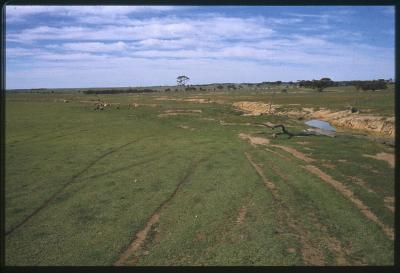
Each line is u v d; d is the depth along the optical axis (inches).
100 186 601.6
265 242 372.2
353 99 2222.0
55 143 1010.1
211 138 1099.9
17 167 729.6
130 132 1238.9
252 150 889.5
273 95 3344.0
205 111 1979.6
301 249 354.9
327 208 466.6
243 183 595.8
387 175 610.9
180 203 508.7
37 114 1780.3
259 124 1461.6
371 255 335.3
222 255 346.9
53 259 340.8
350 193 526.0
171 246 371.9
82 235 402.9
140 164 758.5
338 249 350.6
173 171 692.7
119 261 341.7
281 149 893.2
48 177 657.6
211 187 581.6
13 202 522.3
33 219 454.9
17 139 1074.1
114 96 3868.1
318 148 890.7
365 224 408.2
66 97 3560.5
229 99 3026.6
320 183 581.3
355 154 804.0
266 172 668.7
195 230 412.5
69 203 515.5
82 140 1063.6
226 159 790.5
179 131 1268.5
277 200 506.0
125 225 432.5
